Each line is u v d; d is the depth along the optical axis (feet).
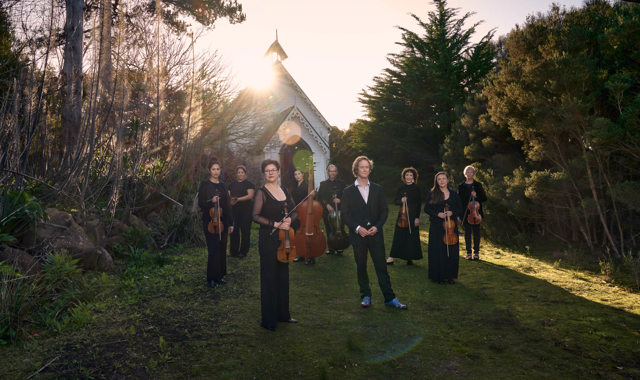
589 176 20.38
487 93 27.45
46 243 14.87
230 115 36.88
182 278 16.87
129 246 20.02
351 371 9.09
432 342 10.77
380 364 9.45
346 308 13.70
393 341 10.83
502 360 9.66
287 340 10.85
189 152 27.81
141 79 25.58
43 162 18.33
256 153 43.16
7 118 15.47
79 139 17.93
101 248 17.37
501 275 18.10
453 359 9.72
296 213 11.92
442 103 67.82
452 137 42.22
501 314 12.92
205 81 32.37
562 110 20.15
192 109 27.73
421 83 71.05
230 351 10.10
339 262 21.26
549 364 9.39
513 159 29.22
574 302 13.99
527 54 23.73
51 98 18.28
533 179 21.57
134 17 26.03
